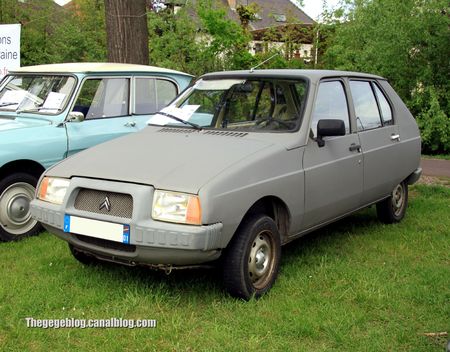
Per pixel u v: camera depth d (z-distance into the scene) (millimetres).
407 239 6336
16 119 6742
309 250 5867
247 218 4527
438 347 3863
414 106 13945
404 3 13453
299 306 4430
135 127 7246
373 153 6074
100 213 4301
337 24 16109
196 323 4164
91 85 6980
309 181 5043
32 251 5707
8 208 6020
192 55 14258
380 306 4488
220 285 4824
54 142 6344
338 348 3852
